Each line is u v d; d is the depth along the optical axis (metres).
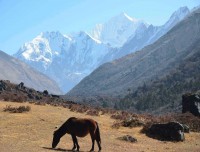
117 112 58.00
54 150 23.44
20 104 49.16
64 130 24.08
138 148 28.25
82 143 27.33
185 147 31.41
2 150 21.95
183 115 46.78
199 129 41.62
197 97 50.81
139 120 40.50
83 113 48.34
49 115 40.06
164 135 34.47
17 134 28.16
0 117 35.09
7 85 77.88
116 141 30.20
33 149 23.08
